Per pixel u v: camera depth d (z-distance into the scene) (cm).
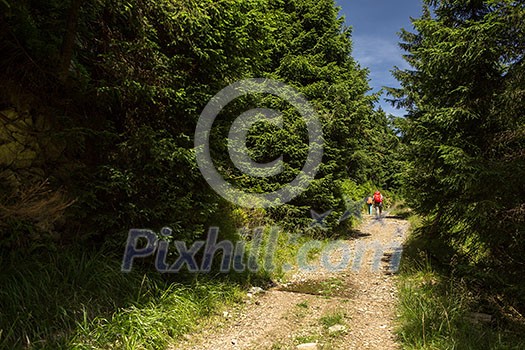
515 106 518
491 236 481
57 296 323
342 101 1126
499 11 507
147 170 432
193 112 492
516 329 384
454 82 634
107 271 379
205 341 372
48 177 380
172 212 460
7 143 354
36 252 359
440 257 686
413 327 389
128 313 351
